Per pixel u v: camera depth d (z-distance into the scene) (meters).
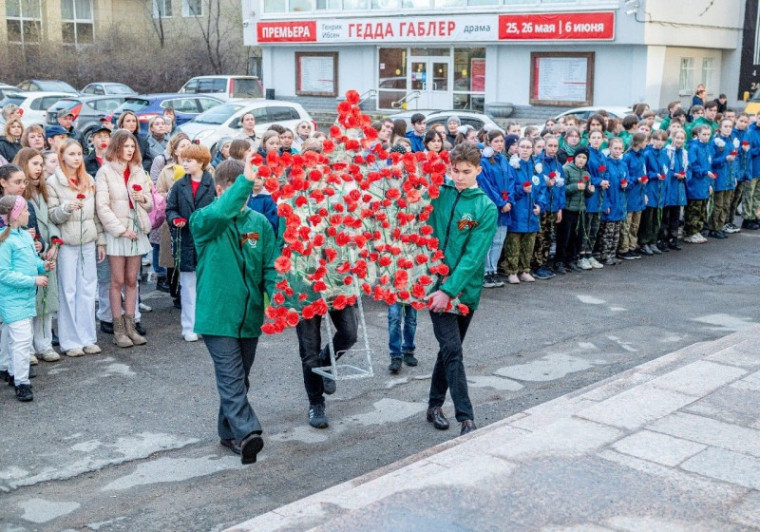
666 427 4.82
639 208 12.02
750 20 27.62
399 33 28.27
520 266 10.72
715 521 3.72
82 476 5.27
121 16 43.06
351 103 5.31
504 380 7.13
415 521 3.72
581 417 4.99
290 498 5.00
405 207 5.47
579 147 11.00
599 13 24.31
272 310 5.17
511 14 25.92
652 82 24.77
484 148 10.16
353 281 5.36
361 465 5.46
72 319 7.55
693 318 9.18
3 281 6.32
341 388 6.92
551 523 3.70
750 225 14.91
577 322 8.95
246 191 5.09
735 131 14.17
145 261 11.05
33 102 23.50
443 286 5.48
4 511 4.82
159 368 7.32
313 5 30.56
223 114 19.66
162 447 5.71
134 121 10.41
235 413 5.30
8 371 6.82
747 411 5.09
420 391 6.88
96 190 7.59
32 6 39.72
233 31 38.75
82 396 6.64
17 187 6.70
